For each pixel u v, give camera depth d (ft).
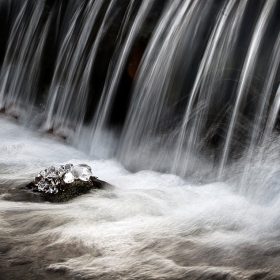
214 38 24.38
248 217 14.10
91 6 33.45
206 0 25.43
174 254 11.11
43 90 35.83
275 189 18.31
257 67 22.11
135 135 27.12
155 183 21.38
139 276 9.91
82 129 30.99
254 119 21.79
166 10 27.81
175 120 25.29
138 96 27.73
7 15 41.27
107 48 30.76
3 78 39.70
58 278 9.82
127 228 12.78
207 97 23.94
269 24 22.12
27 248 11.25
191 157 23.84
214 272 10.11
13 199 15.46
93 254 11.00
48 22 36.91
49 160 24.59
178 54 25.80
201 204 15.94
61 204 14.94
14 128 31.73
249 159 21.08
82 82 32.14
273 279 9.92
